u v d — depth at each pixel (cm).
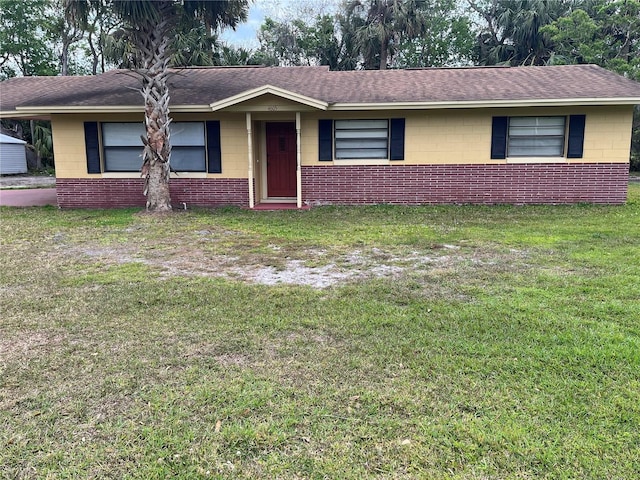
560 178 1123
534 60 2494
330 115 1141
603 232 776
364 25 2647
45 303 461
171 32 1041
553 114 1103
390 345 358
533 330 382
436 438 249
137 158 1165
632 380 301
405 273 558
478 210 1053
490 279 526
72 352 353
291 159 1261
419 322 402
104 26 2347
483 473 223
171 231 838
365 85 1240
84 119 1145
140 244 733
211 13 1027
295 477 223
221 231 838
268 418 268
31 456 239
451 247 694
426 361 332
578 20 2125
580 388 293
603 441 244
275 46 3052
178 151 1165
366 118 1142
